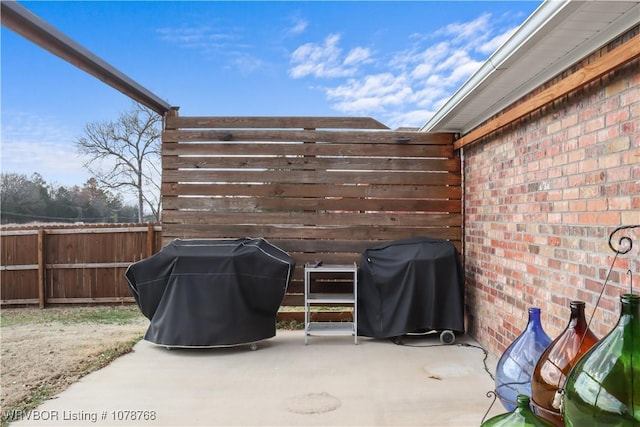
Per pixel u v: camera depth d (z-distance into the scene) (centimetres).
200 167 541
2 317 645
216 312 432
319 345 460
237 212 539
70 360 411
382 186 536
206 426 278
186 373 376
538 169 337
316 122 541
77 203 1169
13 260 725
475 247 483
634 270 229
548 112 322
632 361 154
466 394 326
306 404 310
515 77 334
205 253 445
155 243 732
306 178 538
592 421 153
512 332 380
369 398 320
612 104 249
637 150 229
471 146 500
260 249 462
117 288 729
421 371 377
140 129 1217
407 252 471
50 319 627
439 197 535
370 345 459
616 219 245
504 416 177
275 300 453
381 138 537
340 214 536
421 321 460
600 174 260
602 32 254
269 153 539
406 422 281
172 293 438
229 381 357
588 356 166
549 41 267
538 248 335
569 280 292
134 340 485
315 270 473
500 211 411
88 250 729
